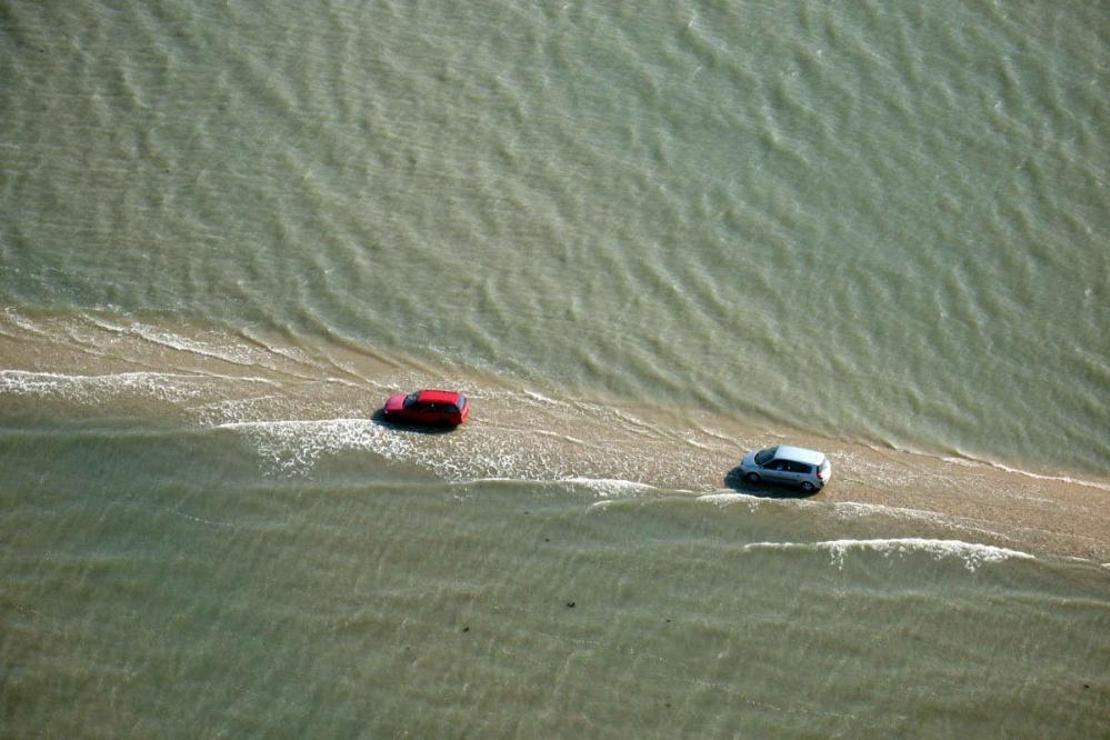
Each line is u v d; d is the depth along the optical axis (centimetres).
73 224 6831
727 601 4981
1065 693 4678
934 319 6397
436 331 6344
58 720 4475
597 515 5338
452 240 6756
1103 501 5572
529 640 4803
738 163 7069
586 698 4603
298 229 6806
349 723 4497
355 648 4759
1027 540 5266
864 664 4766
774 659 4772
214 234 6794
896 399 6069
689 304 6475
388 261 6662
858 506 5412
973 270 6588
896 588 5047
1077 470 5784
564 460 5625
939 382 6141
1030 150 7050
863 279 6562
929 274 6575
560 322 6388
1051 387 6119
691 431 5869
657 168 7050
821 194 6919
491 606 4928
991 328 6353
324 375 6088
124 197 6962
